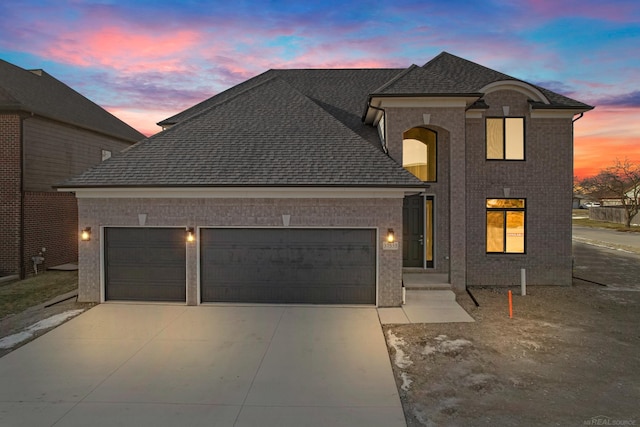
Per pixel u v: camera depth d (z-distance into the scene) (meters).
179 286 11.02
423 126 12.49
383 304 10.67
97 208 10.99
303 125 12.58
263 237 10.89
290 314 10.00
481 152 13.31
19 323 9.50
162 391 6.19
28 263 15.38
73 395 6.09
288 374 6.75
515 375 6.70
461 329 8.98
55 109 17.52
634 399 5.90
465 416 5.48
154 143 11.95
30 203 15.50
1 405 5.81
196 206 10.84
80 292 11.07
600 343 8.13
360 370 6.90
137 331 8.84
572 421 5.33
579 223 46.28
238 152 11.43
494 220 13.51
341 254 10.81
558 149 13.36
